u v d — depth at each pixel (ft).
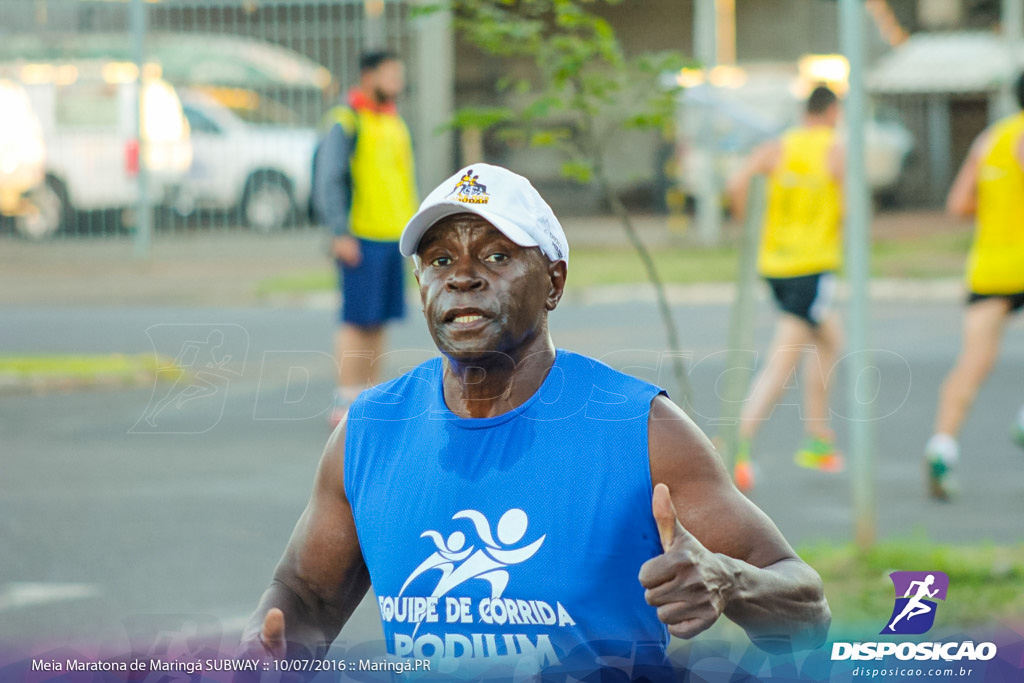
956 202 43.42
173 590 32.91
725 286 95.81
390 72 53.01
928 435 52.44
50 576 34.17
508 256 14.98
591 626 14.48
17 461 47.55
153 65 117.08
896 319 83.61
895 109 143.95
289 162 119.96
